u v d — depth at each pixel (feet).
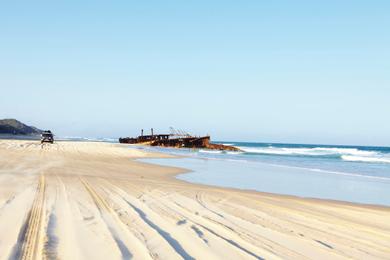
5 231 20.65
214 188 50.78
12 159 75.31
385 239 25.50
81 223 23.54
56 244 18.79
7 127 607.37
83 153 116.57
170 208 31.22
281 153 198.08
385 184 70.03
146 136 311.88
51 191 35.91
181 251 18.98
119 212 27.84
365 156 178.91
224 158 138.31
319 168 104.12
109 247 18.84
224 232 23.76
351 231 27.40
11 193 33.35
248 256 18.94
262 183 63.93
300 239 23.50
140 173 67.05
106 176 54.90
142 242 20.11
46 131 184.34
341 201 47.37
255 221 28.30
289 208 36.65
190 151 198.80
